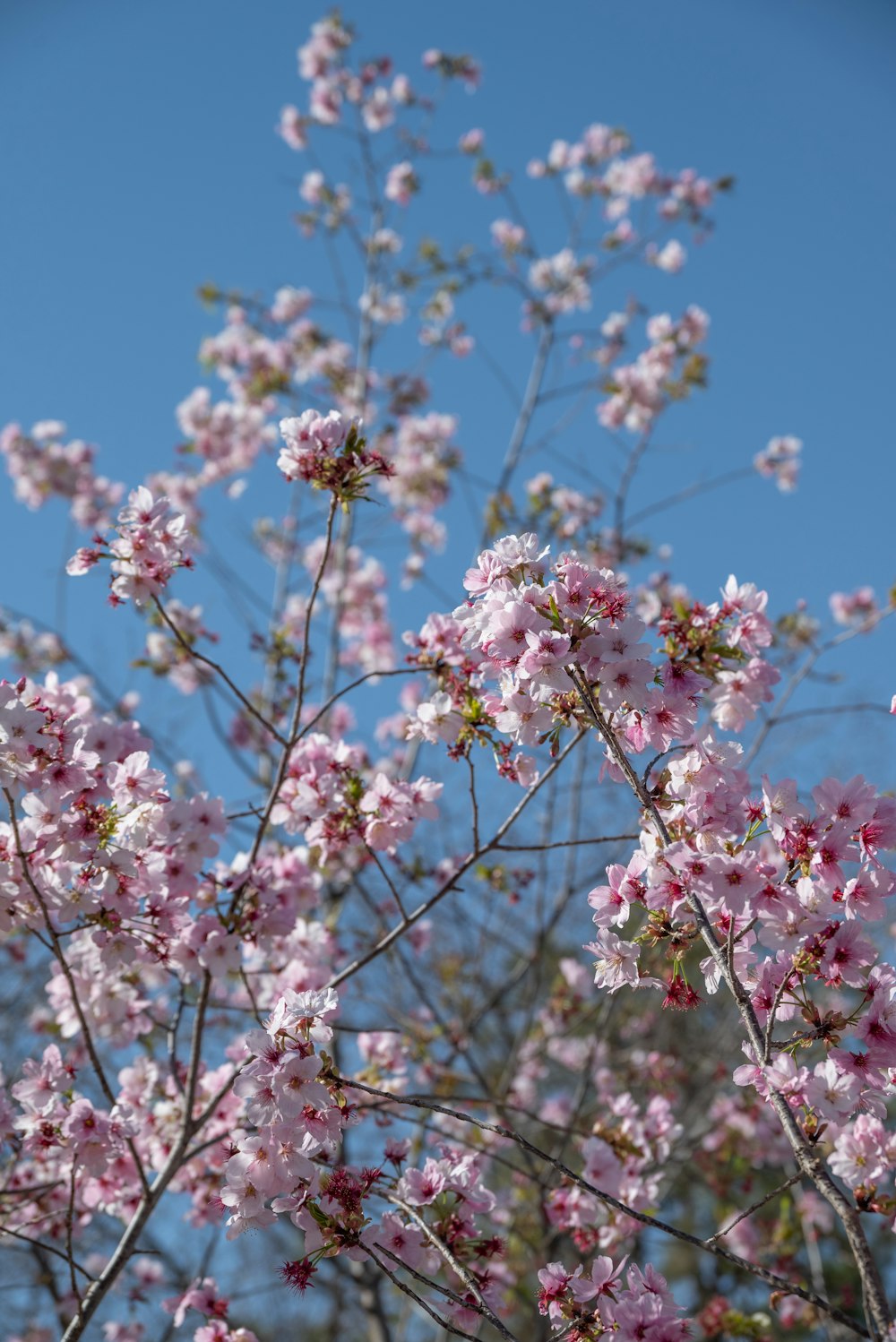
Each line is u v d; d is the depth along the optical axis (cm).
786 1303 664
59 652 887
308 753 464
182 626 740
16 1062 791
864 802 311
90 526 1091
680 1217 1086
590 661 322
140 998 491
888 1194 319
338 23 1152
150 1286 674
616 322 1116
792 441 1042
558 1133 774
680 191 1154
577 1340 313
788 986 309
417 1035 658
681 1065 800
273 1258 893
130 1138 402
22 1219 512
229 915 435
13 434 1090
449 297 1112
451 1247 359
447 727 425
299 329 1142
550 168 1174
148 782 410
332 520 429
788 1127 276
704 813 324
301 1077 313
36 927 399
